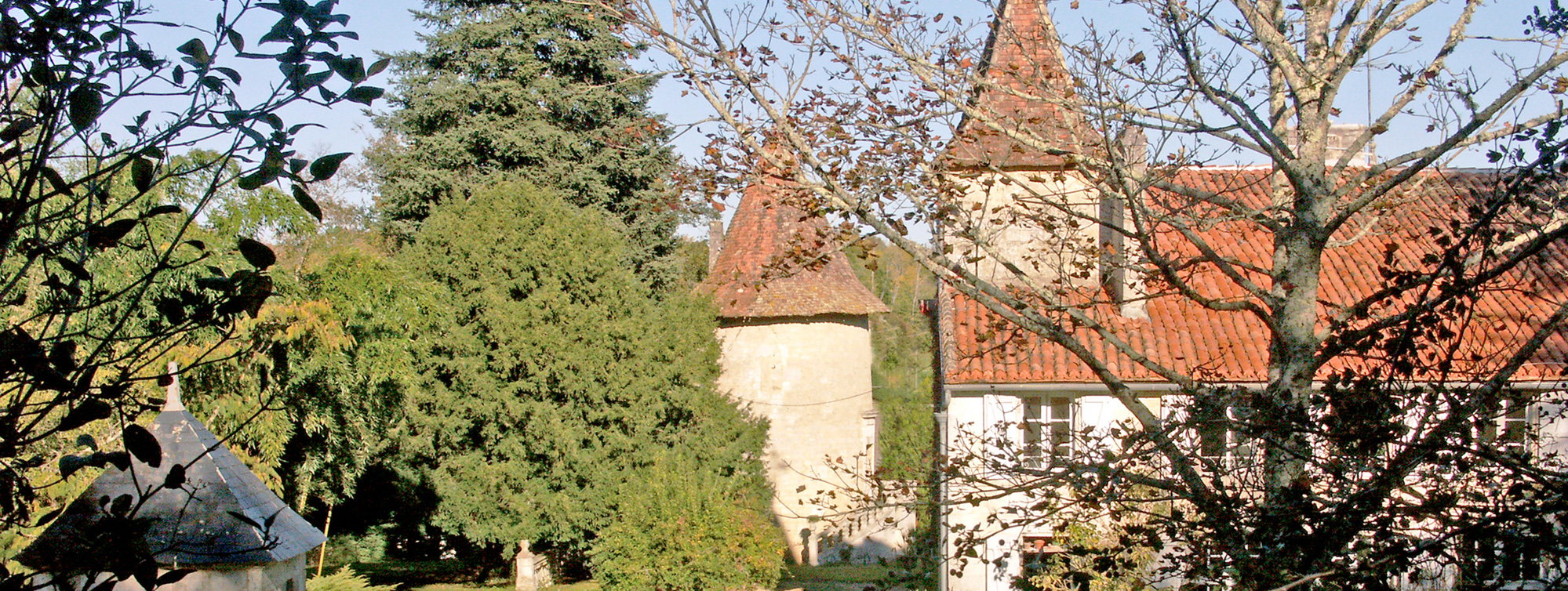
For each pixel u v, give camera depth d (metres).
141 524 2.83
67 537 2.87
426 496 25.83
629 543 20.25
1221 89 7.21
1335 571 4.74
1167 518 6.04
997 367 14.76
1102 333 7.67
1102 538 10.21
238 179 3.04
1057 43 7.32
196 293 2.99
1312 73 7.01
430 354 23.20
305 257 19.03
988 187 8.11
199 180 14.48
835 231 8.31
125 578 2.82
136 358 3.01
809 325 28.55
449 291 23.53
